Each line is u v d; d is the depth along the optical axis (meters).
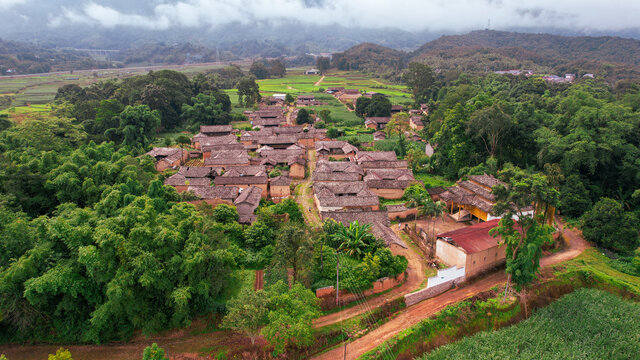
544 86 124.00
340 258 50.00
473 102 92.56
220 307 41.56
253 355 38.03
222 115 141.38
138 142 105.19
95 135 106.38
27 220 45.47
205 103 139.88
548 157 75.75
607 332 43.34
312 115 152.62
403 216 67.81
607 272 54.25
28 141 74.62
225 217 58.88
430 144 106.44
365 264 47.19
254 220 60.91
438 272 47.97
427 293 47.62
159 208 53.91
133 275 37.16
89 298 38.25
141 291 38.31
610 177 76.25
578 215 69.88
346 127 143.88
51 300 38.22
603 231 59.66
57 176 55.25
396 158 96.25
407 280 49.53
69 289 36.72
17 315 36.88
